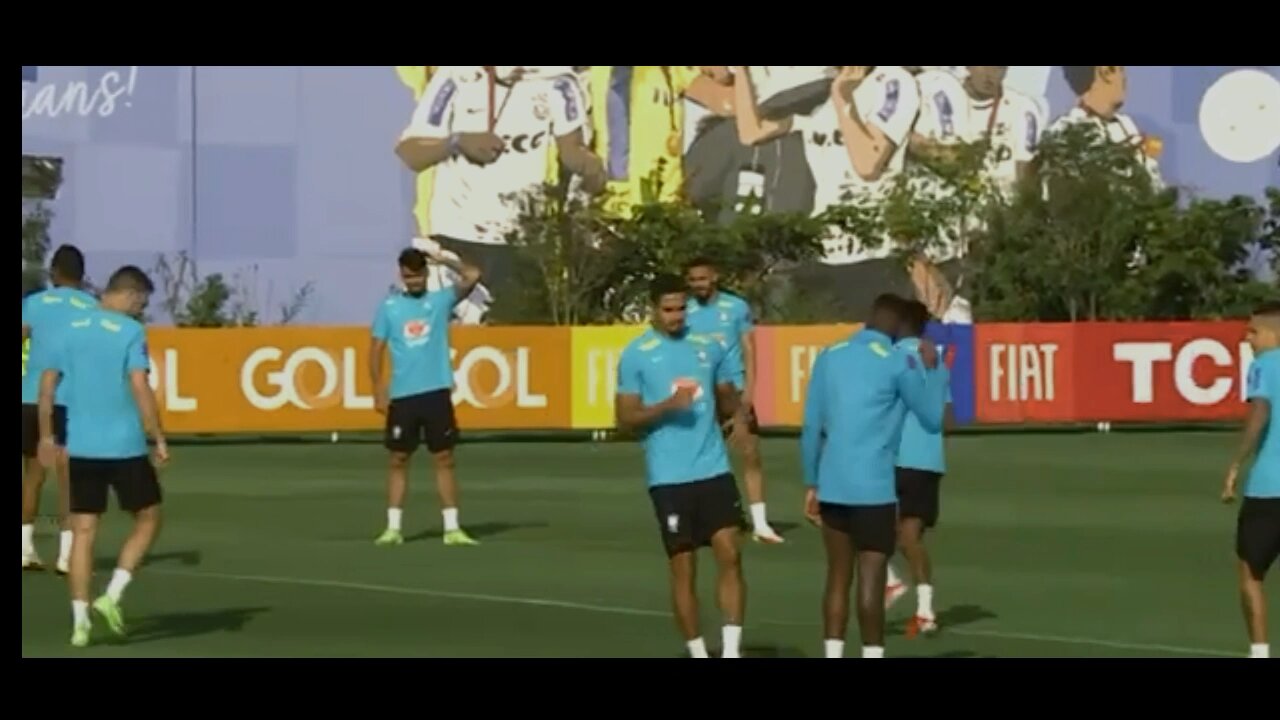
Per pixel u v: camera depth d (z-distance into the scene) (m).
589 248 192.12
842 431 41.81
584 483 96.88
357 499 88.38
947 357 55.03
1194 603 56.06
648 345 42.44
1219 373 135.38
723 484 42.66
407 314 70.12
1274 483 42.97
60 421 49.12
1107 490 93.69
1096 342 134.50
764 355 130.88
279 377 123.75
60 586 57.53
